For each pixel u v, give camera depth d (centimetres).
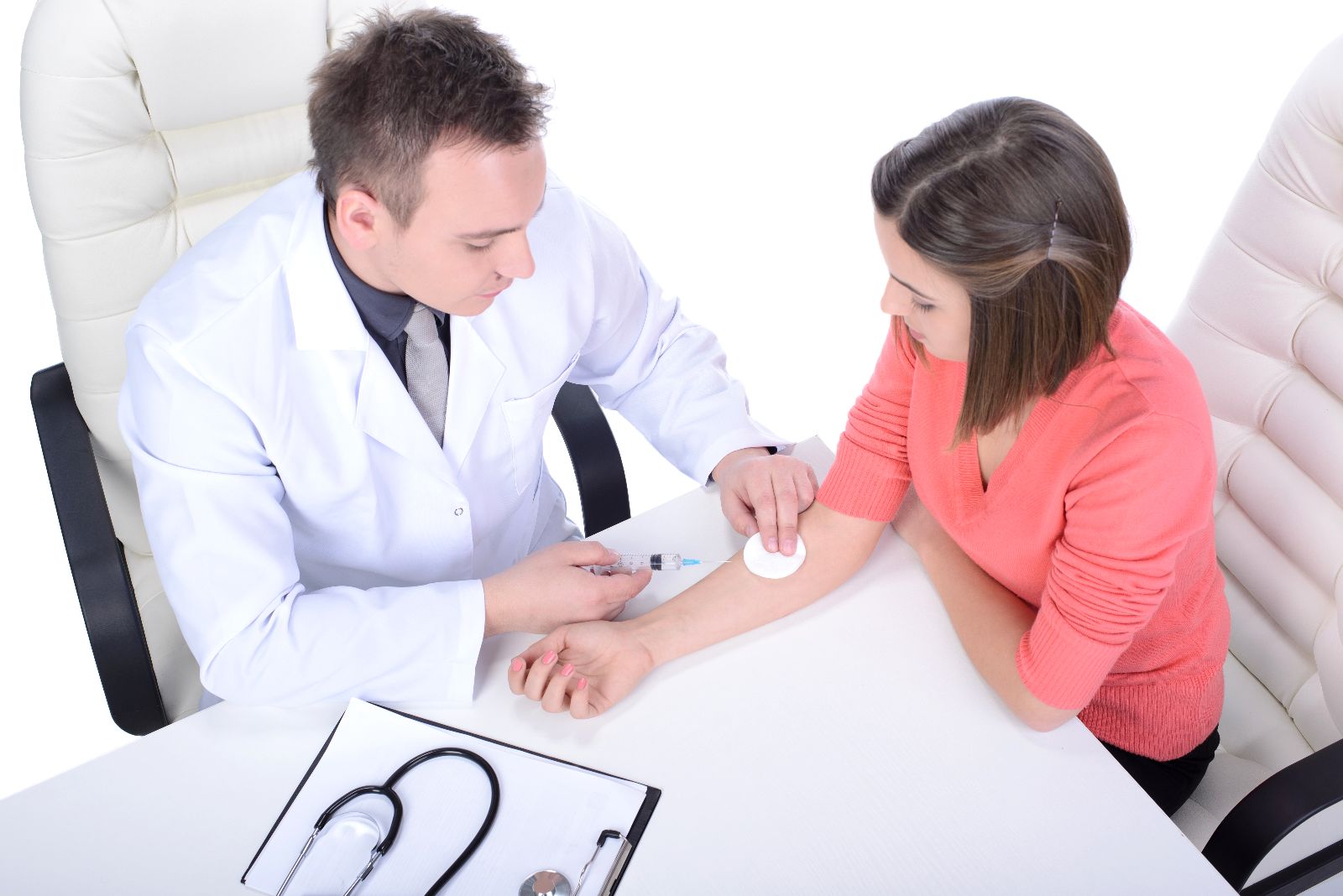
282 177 138
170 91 122
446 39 94
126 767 103
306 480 117
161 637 150
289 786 101
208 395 107
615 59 327
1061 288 92
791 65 327
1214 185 289
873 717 106
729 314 279
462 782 100
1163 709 124
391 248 101
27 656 212
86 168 121
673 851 95
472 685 108
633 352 146
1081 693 103
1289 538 132
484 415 126
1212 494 103
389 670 107
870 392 122
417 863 94
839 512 122
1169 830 97
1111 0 336
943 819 98
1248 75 312
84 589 125
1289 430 129
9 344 236
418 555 130
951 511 118
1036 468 106
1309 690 136
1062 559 105
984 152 88
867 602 118
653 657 111
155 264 132
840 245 295
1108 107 303
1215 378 135
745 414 143
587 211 135
